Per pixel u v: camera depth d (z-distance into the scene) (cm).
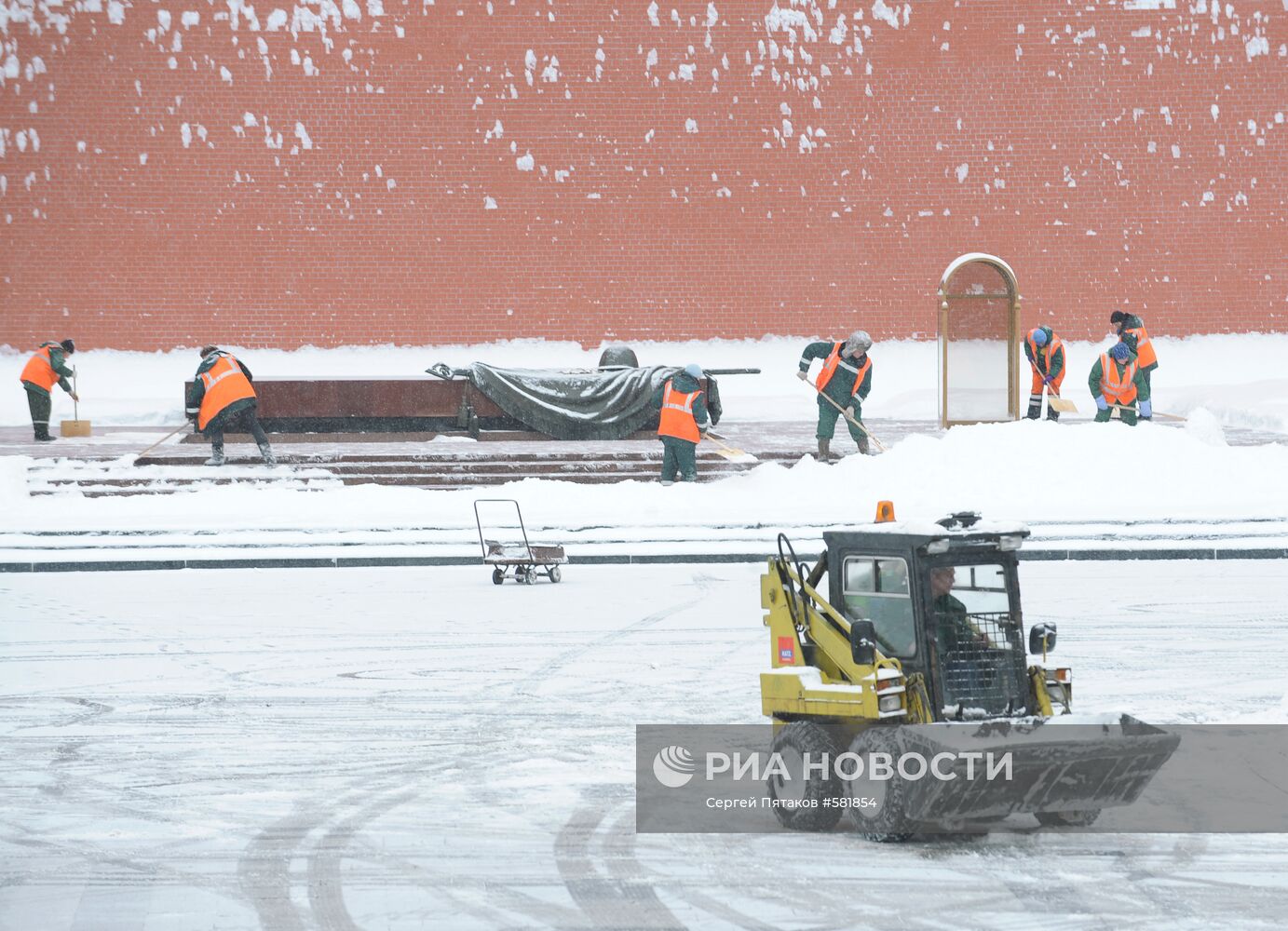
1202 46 8681
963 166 8681
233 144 8475
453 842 2111
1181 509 5247
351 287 8556
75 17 8375
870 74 8644
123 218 8438
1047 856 2033
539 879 1941
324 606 4156
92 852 2070
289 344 8538
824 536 2284
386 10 8500
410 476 5862
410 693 3094
